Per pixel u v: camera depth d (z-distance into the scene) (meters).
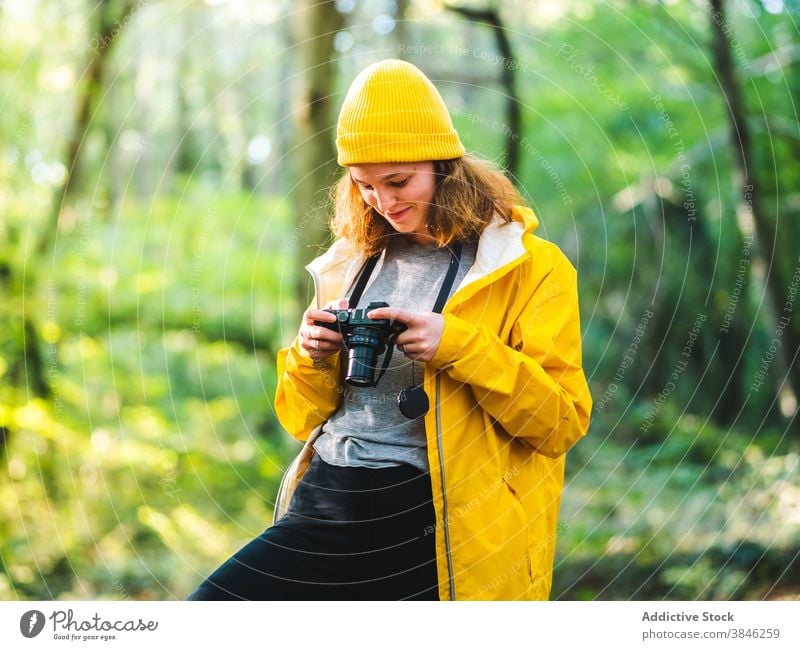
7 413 7.80
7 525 7.34
